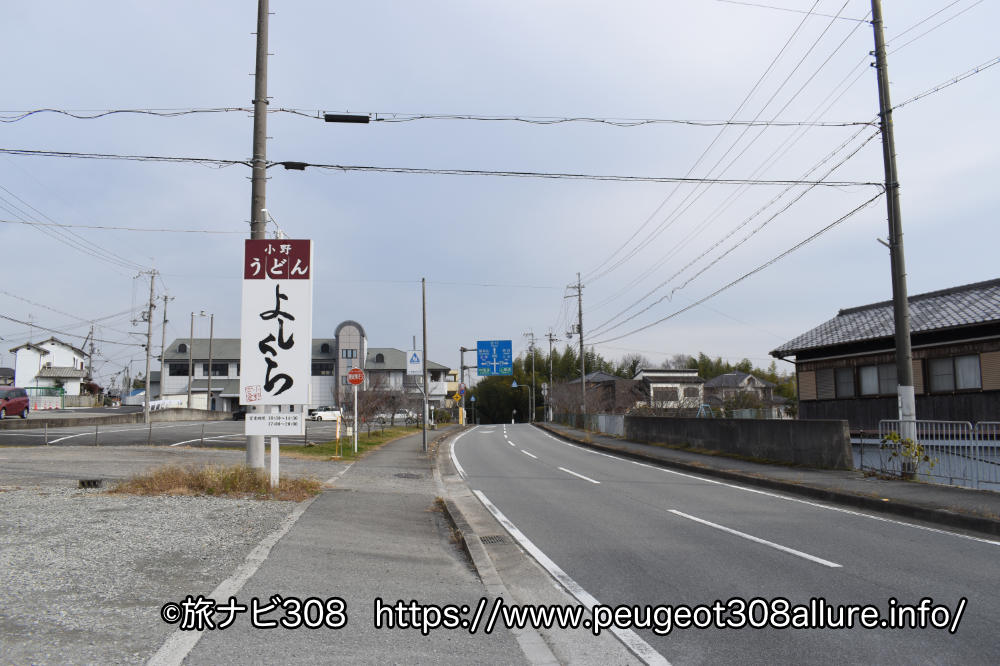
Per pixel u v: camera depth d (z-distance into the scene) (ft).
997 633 15.38
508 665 13.66
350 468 53.98
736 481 47.62
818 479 42.73
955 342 63.41
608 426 111.34
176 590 17.20
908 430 42.06
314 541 23.99
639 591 19.36
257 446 37.09
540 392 278.87
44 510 27.43
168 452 64.28
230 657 13.23
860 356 75.05
